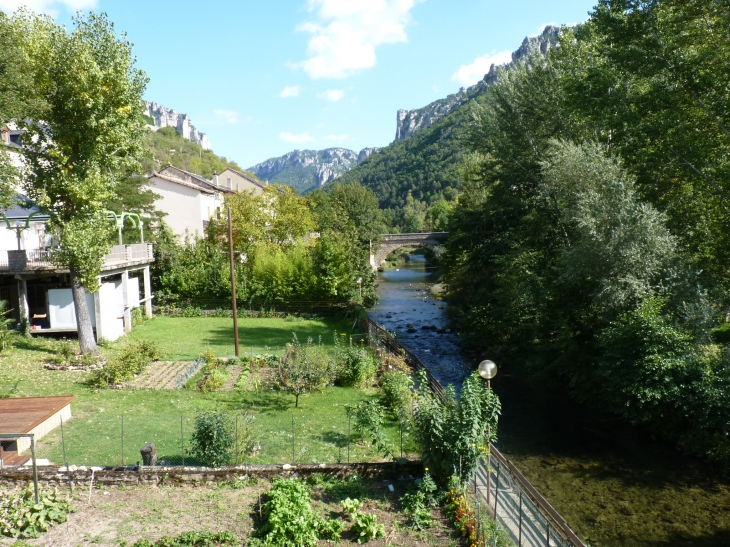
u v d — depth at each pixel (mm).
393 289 64250
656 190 24188
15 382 19375
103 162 23656
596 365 22016
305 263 40875
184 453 13789
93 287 23250
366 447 15148
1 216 28375
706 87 22094
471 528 10250
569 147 24156
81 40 21469
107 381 20375
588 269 21688
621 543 12320
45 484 11648
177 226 52219
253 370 23609
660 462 16906
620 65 24328
